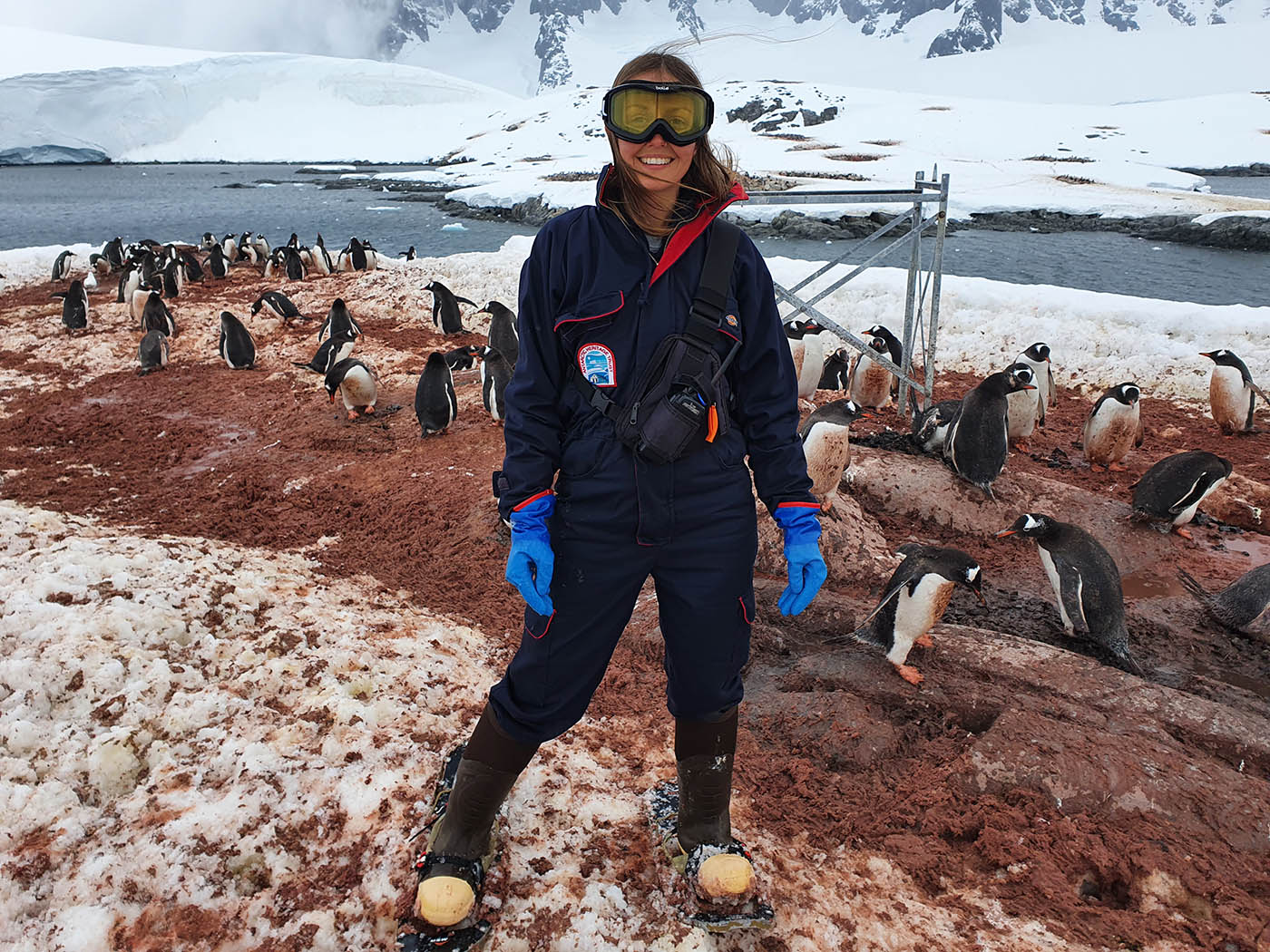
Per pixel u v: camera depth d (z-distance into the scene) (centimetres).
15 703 281
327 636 357
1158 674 414
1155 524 578
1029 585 509
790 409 199
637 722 334
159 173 8731
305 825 242
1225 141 6638
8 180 7469
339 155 10800
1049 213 3716
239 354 1023
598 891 226
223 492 628
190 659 329
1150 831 269
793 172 5041
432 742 287
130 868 221
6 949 200
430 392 737
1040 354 874
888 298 1203
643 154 173
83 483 649
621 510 184
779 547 489
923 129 7075
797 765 306
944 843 268
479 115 11981
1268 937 229
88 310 1367
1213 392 811
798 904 232
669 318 181
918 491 590
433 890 201
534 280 185
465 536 534
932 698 350
